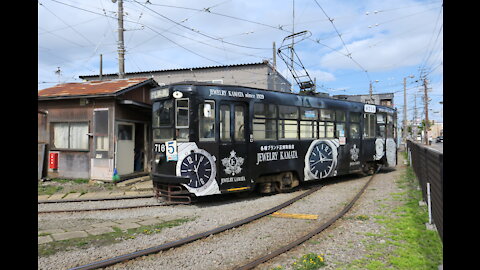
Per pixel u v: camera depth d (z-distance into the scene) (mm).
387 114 15086
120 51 15859
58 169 12625
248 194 9758
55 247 5188
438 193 5234
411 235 5434
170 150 8219
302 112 10461
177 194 8641
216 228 6055
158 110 8773
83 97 12047
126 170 12742
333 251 4902
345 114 12258
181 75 28000
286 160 9852
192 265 4457
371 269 4176
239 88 8844
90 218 7234
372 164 14172
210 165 8219
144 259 4645
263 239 5566
